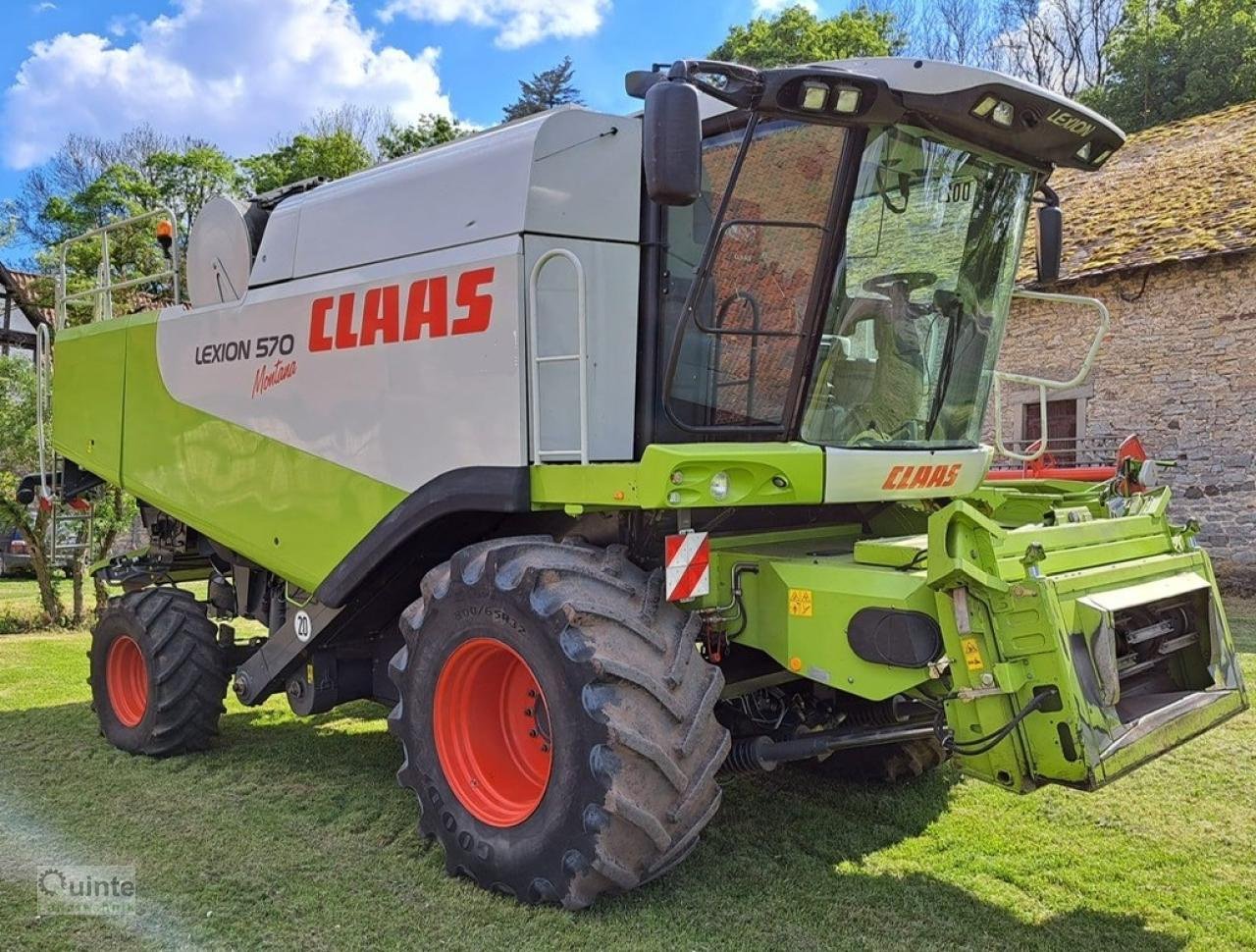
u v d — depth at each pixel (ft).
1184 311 37.17
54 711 20.11
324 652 15.40
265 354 15.05
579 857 9.94
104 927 10.29
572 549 11.21
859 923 10.37
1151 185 44.37
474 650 11.27
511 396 11.57
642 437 12.28
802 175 11.34
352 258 13.78
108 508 34.22
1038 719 9.48
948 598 9.80
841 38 96.89
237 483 15.62
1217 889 11.21
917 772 14.60
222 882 11.39
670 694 10.11
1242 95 86.02
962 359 13.38
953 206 12.37
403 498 12.91
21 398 34.42
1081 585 10.21
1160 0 98.12
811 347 11.45
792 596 10.95
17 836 12.89
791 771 15.24
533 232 11.62
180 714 16.34
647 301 12.25
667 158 9.52
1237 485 35.96
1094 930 10.26
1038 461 22.99
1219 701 11.30
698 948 9.75
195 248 16.87
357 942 9.93
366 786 14.92
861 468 11.70
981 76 10.94
